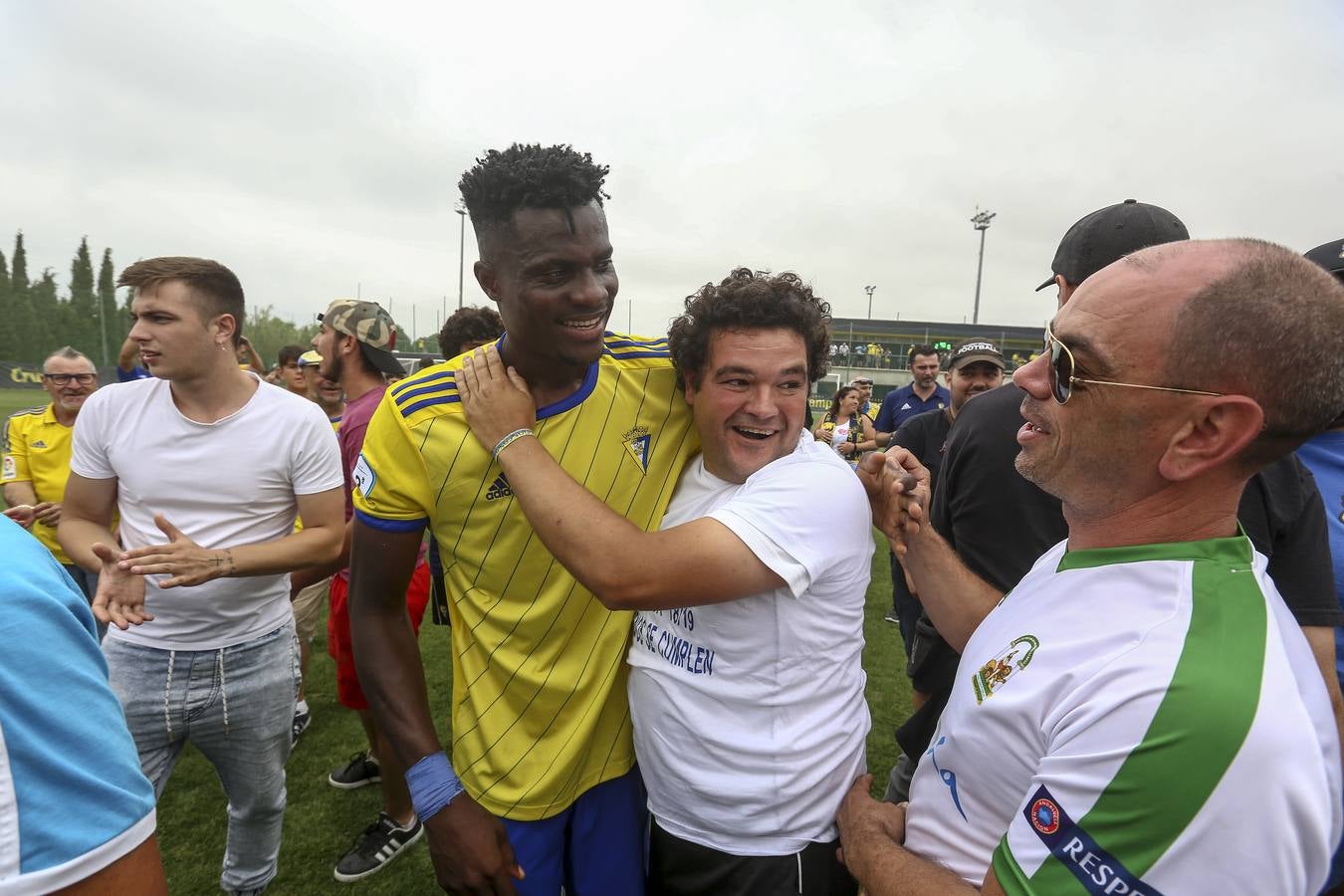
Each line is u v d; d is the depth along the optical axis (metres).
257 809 2.01
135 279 1.78
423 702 1.29
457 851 1.20
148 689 1.85
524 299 1.12
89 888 0.61
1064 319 0.88
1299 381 0.72
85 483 1.96
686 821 1.23
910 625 2.84
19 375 35.75
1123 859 0.67
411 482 1.24
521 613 1.30
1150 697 0.68
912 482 1.32
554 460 1.15
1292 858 0.62
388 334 3.05
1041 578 0.96
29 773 0.58
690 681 1.19
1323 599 1.41
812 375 1.28
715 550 1.04
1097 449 0.85
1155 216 1.52
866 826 1.10
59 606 0.63
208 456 1.90
